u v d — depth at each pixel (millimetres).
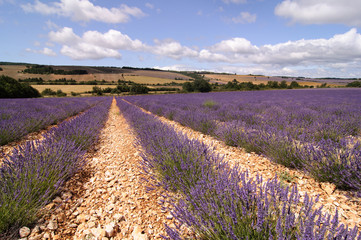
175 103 14734
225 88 57906
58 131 4301
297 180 2693
